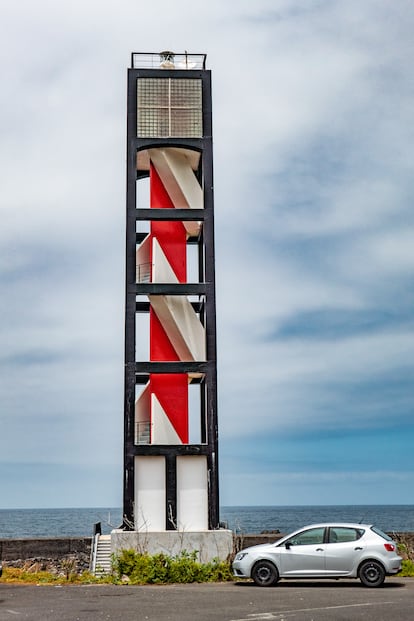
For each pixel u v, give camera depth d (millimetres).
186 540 33625
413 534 35594
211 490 35344
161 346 38000
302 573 22156
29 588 21984
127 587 22406
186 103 39594
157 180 40188
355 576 21969
